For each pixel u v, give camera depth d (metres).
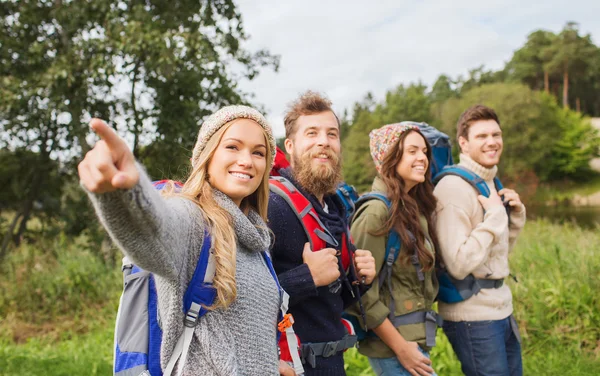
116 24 7.59
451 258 2.67
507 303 2.82
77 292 7.59
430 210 2.75
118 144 1.03
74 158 9.09
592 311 4.62
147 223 1.14
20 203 9.62
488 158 2.96
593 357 4.27
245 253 1.56
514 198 3.03
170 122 7.87
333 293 2.16
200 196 1.52
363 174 32.47
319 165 2.24
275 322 1.58
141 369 1.36
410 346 2.43
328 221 2.20
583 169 49.62
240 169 1.56
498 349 2.71
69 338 6.64
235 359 1.38
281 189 2.14
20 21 8.25
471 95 48.12
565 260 5.43
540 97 50.00
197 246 1.40
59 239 9.21
